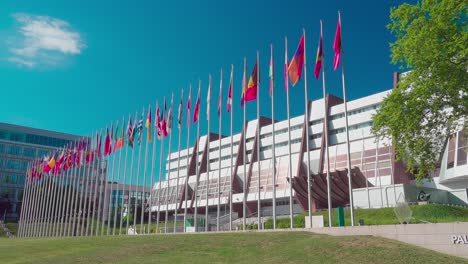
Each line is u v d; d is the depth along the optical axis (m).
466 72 21.06
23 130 129.50
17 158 126.62
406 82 23.59
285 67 34.78
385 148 64.94
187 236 31.92
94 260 25.14
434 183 57.72
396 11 24.39
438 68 21.41
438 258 18.64
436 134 24.00
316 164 76.88
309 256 20.58
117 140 53.91
